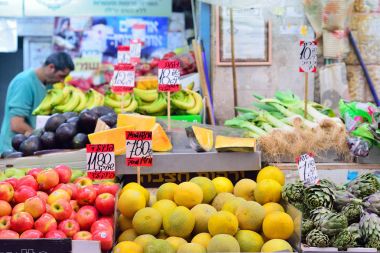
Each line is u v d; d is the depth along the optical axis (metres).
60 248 2.01
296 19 4.75
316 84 4.78
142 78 4.69
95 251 2.04
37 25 6.29
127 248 2.09
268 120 3.57
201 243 2.15
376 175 2.65
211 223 2.18
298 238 2.14
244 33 4.77
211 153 2.72
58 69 5.12
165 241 2.12
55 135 3.18
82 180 2.54
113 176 2.52
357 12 4.64
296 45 4.79
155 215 2.25
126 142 2.52
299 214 2.15
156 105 4.29
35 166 2.95
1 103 6.94
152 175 2.79
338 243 2.12
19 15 5.23
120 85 3.40
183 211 2.22
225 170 2.72
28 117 5.11
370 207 2.30
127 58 3.93
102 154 2.51
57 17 5.89
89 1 5.27
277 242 2.11
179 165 2.71
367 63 4.69
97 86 5.85
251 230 2.22
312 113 3.62
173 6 5.88
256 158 2.72
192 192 2.35
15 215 2.12
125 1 5.31
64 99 4.12
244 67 4.82
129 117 2.88
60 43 5.91
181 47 5.90
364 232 2.18
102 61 5.88
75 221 2.20
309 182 2.37
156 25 5.82
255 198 2.45
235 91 4.66
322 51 4.71
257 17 4.74
